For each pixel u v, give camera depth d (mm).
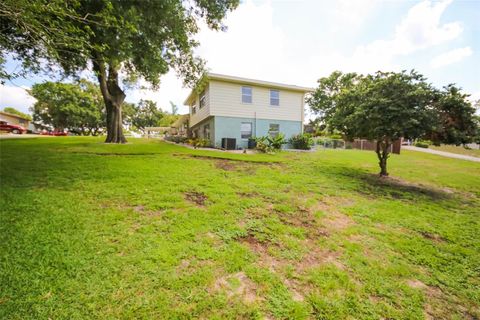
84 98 32594
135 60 6691
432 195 5539
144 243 2387
